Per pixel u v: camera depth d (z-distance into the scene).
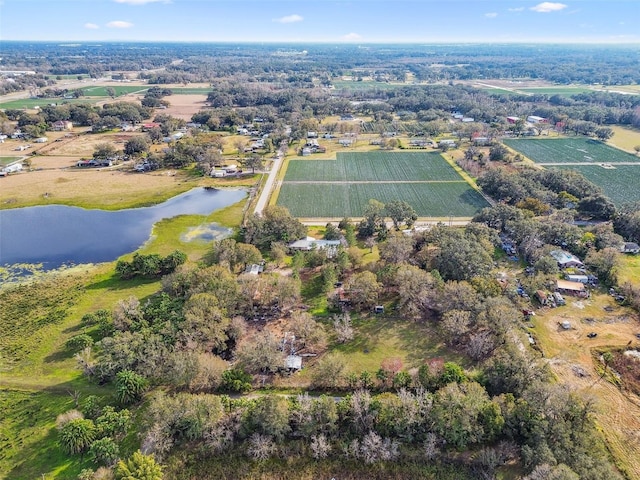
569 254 107.25
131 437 62.59
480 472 57.28
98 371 72.38
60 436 60.53
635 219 117.75
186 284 94.44
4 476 57.19
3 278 105.31
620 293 93.94
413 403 61.66
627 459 58.38
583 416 60.56
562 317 87.00
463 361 76.31
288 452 60.00
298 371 74.44
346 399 64.88
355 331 84.50
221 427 61.38
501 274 99.69
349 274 103.31
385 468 58.03
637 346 78.81
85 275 105.94
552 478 50.69
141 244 122.06
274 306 92.12
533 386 62.66
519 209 124.81
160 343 75.44
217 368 71.00
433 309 89.62
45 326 87.19
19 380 73.31
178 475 57.34
